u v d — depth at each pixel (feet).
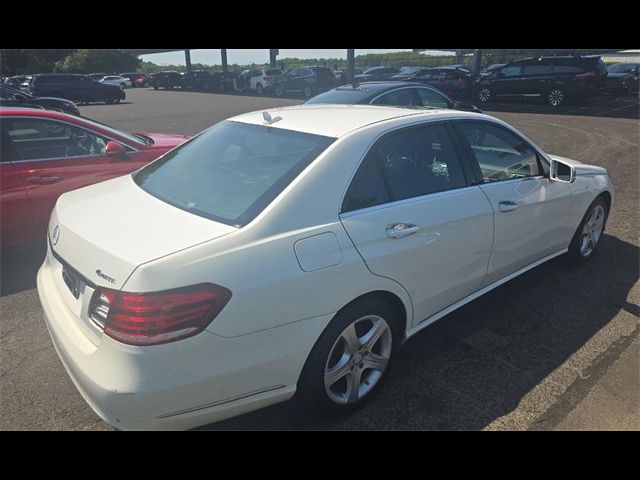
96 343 6.86
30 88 86.94
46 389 9.55
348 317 8.14
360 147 8.82
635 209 20.33
